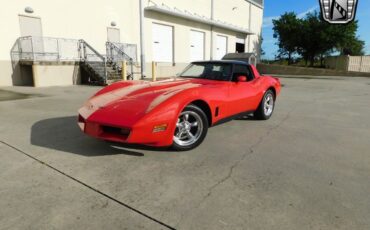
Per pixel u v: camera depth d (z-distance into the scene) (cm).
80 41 1358
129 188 239
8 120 488
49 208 206
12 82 1168
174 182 252
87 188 238
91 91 962
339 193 235
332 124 503
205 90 354
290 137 408
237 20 2803
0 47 1120
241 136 409
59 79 1201
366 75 2344
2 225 185
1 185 240
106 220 192
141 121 283
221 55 2595
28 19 1195
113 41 1573
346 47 3441
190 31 2133
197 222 192
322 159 317
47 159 301
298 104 754
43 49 1249
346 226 189
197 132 344
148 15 1748
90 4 1430
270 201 221
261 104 499
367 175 273
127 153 322
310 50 3578
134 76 1531
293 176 268
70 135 391
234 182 254
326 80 1869
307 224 191
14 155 312
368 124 507
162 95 318
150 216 198
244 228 185
